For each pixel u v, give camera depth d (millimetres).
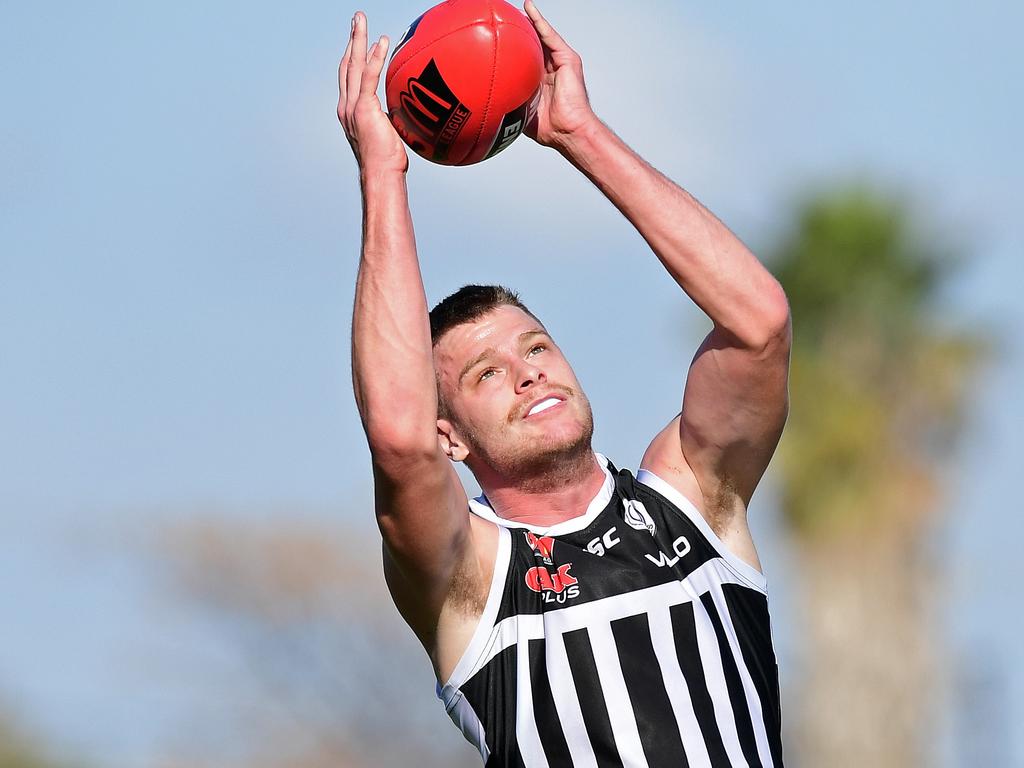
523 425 21812
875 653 72000
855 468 72875
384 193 20359
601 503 21797
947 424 74125
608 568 21125
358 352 19906
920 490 73188
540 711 20453
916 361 74062
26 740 94938
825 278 74125
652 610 20875
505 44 20891
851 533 72688
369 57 20891
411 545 20188
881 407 73625
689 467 22219
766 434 21828
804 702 73000
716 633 20969
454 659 20859
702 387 21656
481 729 20688
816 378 73938
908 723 71375
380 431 19500
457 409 22312
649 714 20344
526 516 22047
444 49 20828
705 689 20594
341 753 101500
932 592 73000
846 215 74938
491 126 21047
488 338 22297
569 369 22469
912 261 75250
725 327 20969
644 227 21062
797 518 73312
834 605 72312
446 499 20016
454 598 20859
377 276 20062
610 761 20203
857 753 71062
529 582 21000
